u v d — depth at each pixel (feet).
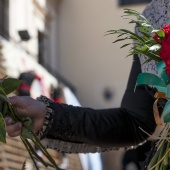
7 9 36.01
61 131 6.64
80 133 6.72
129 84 7.06
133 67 7.09
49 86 28.86
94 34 48.42
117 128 6.80
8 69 24.12
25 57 28.19
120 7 47.70
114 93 47.70
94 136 6.74
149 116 6.77
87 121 6.73
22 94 18.06
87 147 6.91
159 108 6.30
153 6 6.66
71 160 21.43
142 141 6.89
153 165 5.97
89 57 48.42
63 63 48.70
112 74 47.83
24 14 38.75
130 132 6.84
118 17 47.70
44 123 6.54
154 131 6.82
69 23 48.96
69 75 48.57
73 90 47.34
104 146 6.83
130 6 47.06
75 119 6.69
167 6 6.48
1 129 5.57
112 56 47.98
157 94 5.82
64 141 6.79
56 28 48.52
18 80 6.16
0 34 33.47
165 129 5.88
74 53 48.67
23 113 6.24
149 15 6.66
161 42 5.76
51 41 47.26
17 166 16.61
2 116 5.65
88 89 48.19
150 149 6.59
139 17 6.38
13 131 6.04
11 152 16.49
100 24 48.37
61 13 49.11
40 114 6.47
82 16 48.80
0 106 6.03
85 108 6.89
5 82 6.14
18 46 32.89
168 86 5.67
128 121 6.84
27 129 6.07
